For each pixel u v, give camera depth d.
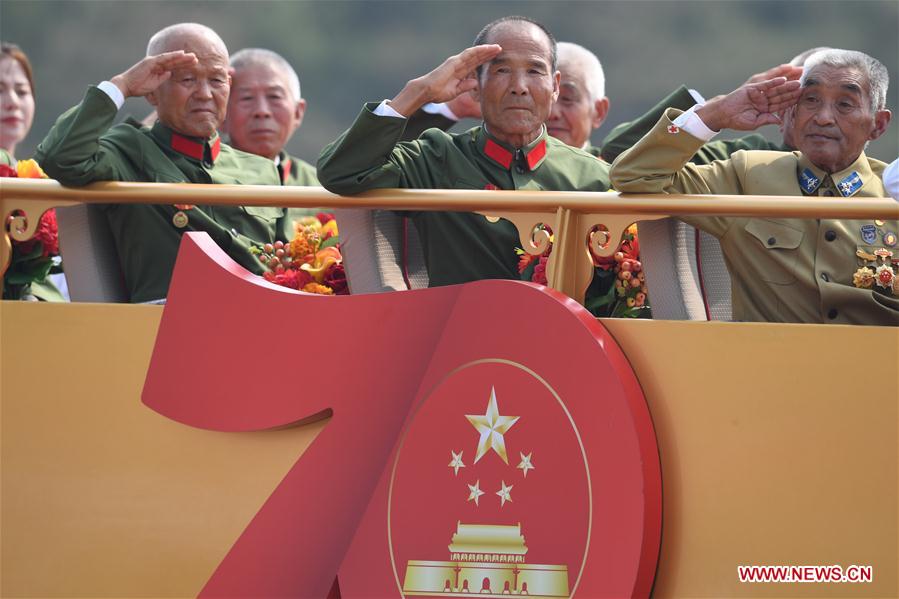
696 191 14.37
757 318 13.90
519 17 16.20
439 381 12.99
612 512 11.96
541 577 12.24
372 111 13.77
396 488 12.97
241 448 13.88
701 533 12.05
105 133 15.85
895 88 70.50
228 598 13.64
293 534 13.49
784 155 14.62
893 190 12.62
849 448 11.79
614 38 71.94
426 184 15.95
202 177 17.34
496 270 15.25
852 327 11.89
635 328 12.49
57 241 15.94
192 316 14.15
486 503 12.58
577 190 16.36
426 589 12.66
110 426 14.27
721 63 71.31
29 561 14.22
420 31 72.94
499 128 16.06
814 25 70.56
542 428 12.41
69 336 14.47
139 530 14.03
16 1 72.88
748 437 12.02
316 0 73.06
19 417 14.46
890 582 11.60
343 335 13.55
